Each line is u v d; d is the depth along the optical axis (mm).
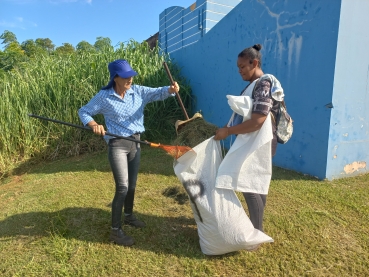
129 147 2824
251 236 2512
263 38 5191
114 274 2441
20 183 4969
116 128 2752
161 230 3074
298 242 2775
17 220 3406
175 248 2760
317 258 2561
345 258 2545
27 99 6246
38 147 6164
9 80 6781
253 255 2604
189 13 8398
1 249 2842
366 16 4031
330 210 3385
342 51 3961
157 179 4629
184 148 2631
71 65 7090
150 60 7906
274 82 2402
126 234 2988
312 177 4430
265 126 2400
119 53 7566
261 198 2709
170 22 10016
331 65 4004
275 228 3016
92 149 6574
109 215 3436
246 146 2506
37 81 6668
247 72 2559
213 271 2428
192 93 7957
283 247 2711
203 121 2926
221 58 6457
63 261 2600
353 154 4414
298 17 4449
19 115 6066
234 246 2506
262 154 2479
